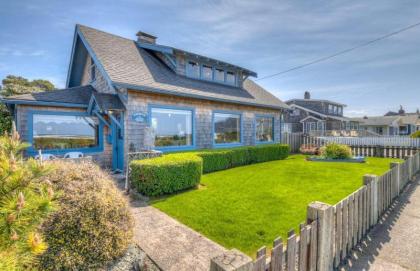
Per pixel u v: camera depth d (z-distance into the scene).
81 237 2.19
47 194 1.46
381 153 12.56
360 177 7.05
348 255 2.88
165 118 8.65
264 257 1.61
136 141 7.69
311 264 2.14
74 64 11.05
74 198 2.26
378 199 3.93
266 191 5.48
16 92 12.55
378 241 3.23
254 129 12.42
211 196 5.12
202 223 3.69
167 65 10.39
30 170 1.43
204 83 10.88
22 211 1.22
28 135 7.36
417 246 3.10
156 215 4.08
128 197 5.20
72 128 8.33
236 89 12.51
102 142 8.71
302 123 29.52
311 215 2.34
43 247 1.31
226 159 8.83
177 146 8.94
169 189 5.30
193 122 9.45
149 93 8.06
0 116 8.67
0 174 1.30
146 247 2.96
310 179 6.80
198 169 5.98
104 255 2.30
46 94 8.02
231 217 3.91
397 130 37.38
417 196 5.24
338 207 2.60
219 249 2.92
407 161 6.34
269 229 3.45
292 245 1.89
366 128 37.19
